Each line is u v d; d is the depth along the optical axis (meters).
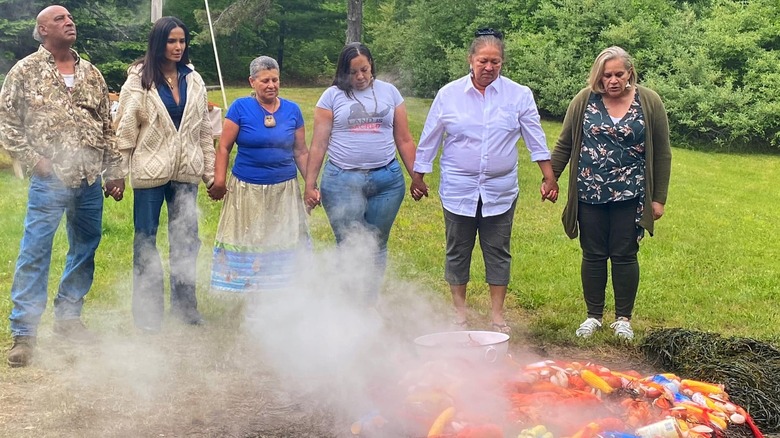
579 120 4.63
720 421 3.23
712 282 6.27
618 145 4.50
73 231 4.22
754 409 3.52
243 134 4.53
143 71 4.31
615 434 2.90
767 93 17.44
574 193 4.67
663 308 5.44
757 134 17.25
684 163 14.91
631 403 3.27
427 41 23.22
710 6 21.64
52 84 3.90
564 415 3.14
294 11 31.31
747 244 7.95
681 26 19.91
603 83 4.52
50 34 3.90
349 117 4.57
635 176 4.53
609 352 4.47
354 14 16.16
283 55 32.62
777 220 9.55
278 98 4.71
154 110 4.29
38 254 3.92
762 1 19.27
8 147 3.83
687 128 17.75
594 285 4.77
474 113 4.38
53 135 3.88
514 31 22.02
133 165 4.29
